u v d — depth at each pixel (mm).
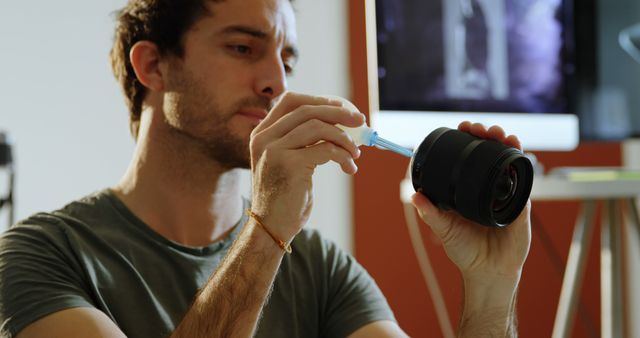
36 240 1079
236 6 1131
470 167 912
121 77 1268
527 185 958
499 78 2043
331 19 2893
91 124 2719
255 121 1138
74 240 1095
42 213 1144
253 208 947
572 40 2135
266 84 1130
